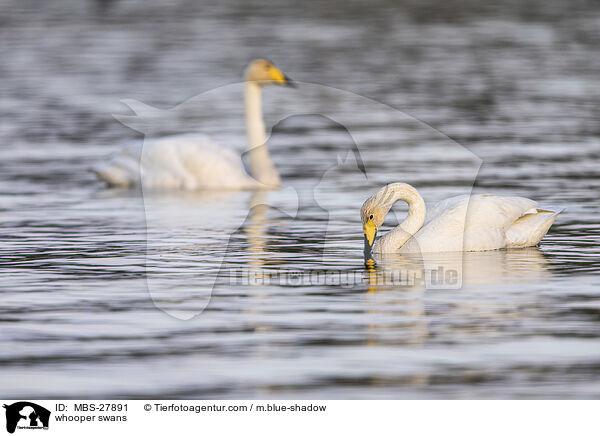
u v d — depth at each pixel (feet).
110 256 48.80
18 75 133.39
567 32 180.86
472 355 34.30
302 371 32.96
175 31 187.73
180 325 37.70
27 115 102.94
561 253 49.62
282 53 156.87
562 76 129.70
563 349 34.78
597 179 69.15
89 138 90.68
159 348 35.19
